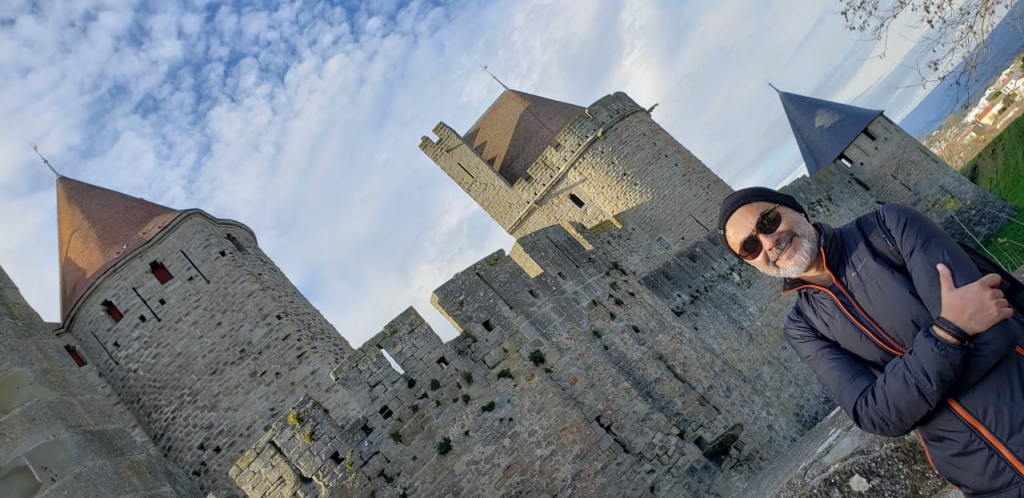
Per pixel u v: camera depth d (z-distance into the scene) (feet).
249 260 60.64
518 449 34.58
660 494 36.09
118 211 61.16
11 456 12.73
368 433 33.09
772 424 46.57
